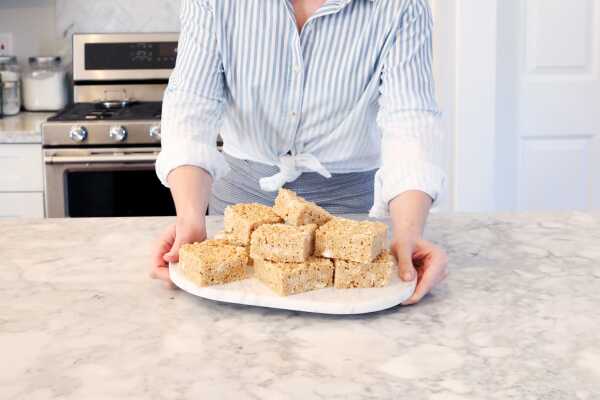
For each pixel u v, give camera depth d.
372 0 1.59
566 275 1.33
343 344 1.06
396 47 1.60
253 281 1.22
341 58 1.62
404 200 1.40
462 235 1.55
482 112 3.07
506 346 1.06
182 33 1.66
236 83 1.67
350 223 1.24
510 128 3.19
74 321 1.14
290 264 1.19
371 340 1.08
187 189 1.43
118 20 3.46
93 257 1.42
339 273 1.20
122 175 2.95
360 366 1.00
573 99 3.18
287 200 1.29
